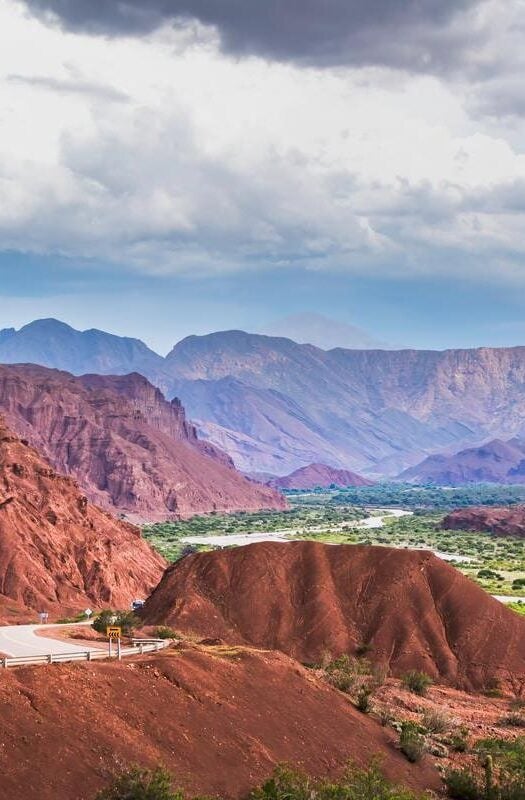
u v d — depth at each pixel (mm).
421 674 96750
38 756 50500
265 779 58312
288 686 70812
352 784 58875
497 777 69000
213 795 54562
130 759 53594
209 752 58344
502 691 101938
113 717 56219
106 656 67188
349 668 93875
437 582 113812
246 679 68250
